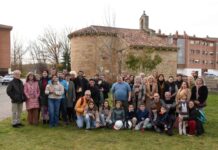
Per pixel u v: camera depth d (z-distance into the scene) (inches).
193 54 3144.7
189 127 387.2
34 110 437.1
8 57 2228.1
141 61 1160.8
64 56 1940.2
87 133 384.2
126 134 380.8
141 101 434.9
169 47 1449.3
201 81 423.5
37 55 2124.8
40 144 325.1
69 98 448.1
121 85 444.8
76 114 429.4
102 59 1469.0
